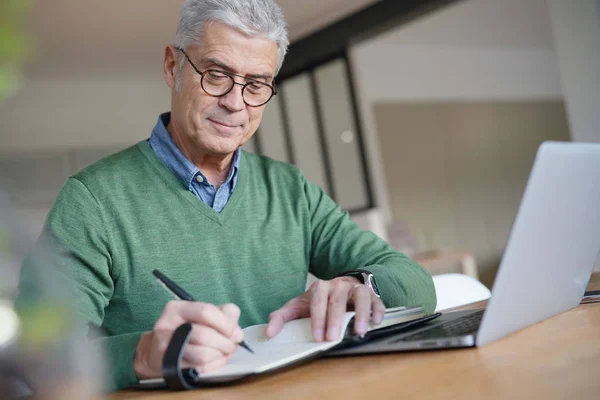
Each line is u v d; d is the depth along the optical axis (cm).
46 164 658
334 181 636
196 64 138
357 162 614
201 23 136
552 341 84
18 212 37
